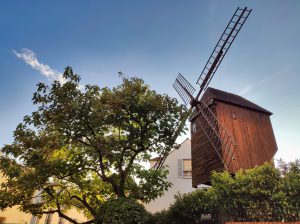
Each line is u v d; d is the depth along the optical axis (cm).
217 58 2039
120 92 1415
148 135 1475
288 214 989
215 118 1808
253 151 1786
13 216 2122
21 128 1308
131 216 1202
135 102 1397
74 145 1467
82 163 1399
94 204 1573
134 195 1412
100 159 1386
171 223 1353
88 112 1329
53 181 1630
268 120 2075
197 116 2131
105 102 1412
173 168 2558
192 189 2427
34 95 1317
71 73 1368
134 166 1569
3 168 1217
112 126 1562
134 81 1462
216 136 1762
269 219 1030
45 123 1348
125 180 1538
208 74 2095
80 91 1384
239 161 1673
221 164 1642
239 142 1775
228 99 1969
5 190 1320
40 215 1545
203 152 1933
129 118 1478
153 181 1385
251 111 2033
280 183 1033
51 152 1364
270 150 1875
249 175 1122
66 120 1324
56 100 1350
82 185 1468
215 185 1191
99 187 1595
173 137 1488
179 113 1494
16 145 1266
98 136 1338
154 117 1441
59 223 2686
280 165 1102
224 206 1141
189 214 1305
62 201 1603
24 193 1360
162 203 2411
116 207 1212
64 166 1327
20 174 1228
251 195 1088
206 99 2047
